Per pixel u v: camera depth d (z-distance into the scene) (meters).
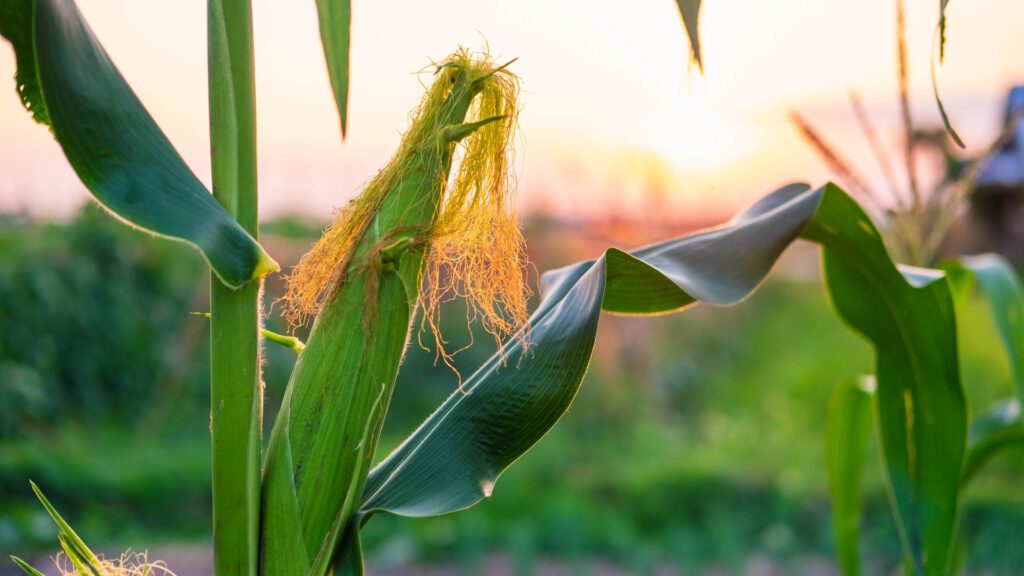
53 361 4.88
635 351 5.80
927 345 1.08
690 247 0.99
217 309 0.77
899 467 1.12
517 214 0.84
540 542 3.63
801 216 0.98
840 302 1.12
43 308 4.89
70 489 3.85
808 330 7.49
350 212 0.80
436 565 3.49
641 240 5.93
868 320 1.11
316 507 0.78
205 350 5.44
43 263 4.96
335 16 0.73
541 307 1.00
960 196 1.38
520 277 0.85
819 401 5.68
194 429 5.04
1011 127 1.34
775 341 7.33
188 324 5.35
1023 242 8.50
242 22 0.78
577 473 4.39
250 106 0.78
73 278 5.03
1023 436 1.29
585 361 0.86
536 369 0.86
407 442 0.88
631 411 5.41
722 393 6.14
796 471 4.20
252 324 0.77
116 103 0.75
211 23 0.78
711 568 3.46
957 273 1.43
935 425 1.10
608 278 0.97
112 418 5.00
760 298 8.27
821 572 3.42
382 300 0.79
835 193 1.01
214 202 0.75
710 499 4.04
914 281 1.10
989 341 5.73
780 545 3.55
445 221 0.81
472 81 0.81
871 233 1.04
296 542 0.78
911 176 1.37
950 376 1.08
